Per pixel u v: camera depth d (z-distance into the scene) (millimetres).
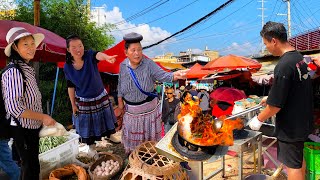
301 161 2666
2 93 2578
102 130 3674
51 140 4113
